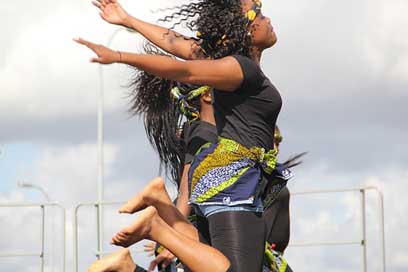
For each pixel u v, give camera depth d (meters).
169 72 7.91
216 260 8.15
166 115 10.03
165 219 8.63
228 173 8.41
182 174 9.78
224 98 8.48
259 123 8.45
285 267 9.32
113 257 8.63
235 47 8.66
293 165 9.99
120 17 9.09
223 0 8.72
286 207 9.93
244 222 8.34
